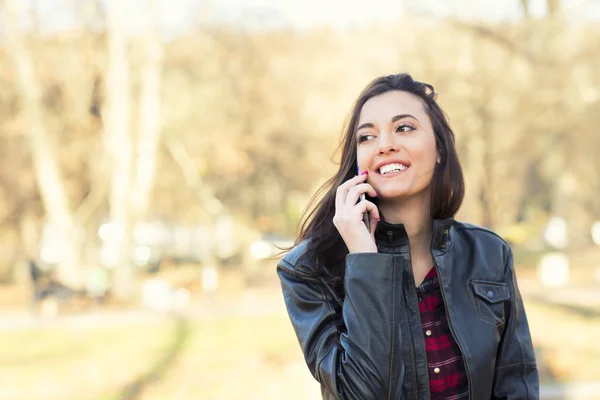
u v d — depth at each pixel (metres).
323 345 2.10
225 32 29.20
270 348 11.50
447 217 2.28
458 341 2.10
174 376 9.62
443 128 2.27
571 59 19.41
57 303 17.59
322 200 2.30
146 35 21.84
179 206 35.56
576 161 28.05
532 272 24.45
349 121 2.34
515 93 21.19
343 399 2.00
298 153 32.97
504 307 2.24
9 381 9.60
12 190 29.81
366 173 2.24
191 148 30.02
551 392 8.31
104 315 16.47
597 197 34.06
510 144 27.84
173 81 27.86
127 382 9.39
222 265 27.20
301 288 2.20
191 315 15.95
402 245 2.18
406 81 2.28
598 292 17.75
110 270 20.56
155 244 31.80
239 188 34.09
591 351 10.37
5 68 25.12
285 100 31.00
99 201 27.19
